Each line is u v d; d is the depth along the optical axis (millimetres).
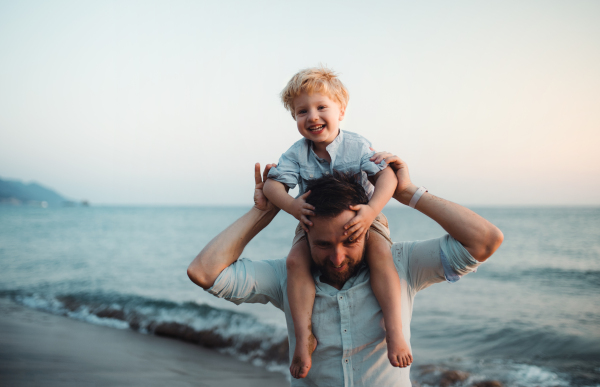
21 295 10336
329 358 1631
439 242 1708
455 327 7809
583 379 5199
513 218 47844
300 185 2062
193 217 66875
